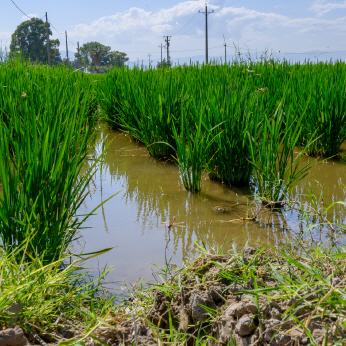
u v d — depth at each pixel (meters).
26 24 62.03
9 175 3.54
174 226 4.72
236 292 2.63
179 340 2.65
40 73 10.69
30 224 3.39
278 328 2.35
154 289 3.25
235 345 2.43
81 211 5.21
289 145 5.37
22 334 2.45
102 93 10.49
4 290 2.71
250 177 6.12
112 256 4.05
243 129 5.77
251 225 4.66
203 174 6.34
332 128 6.92
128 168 6.96
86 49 65.00
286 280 2.61
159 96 7.16
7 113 6.60
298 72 9.50
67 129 4.09
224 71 10.16
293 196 5.36
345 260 2.88
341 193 5.48
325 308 2.26
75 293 3.25
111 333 2.68
